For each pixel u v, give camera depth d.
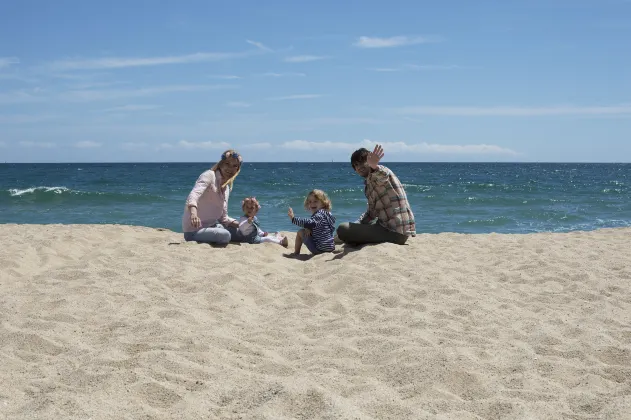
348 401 2.70
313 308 4.74
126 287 5.19
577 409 2.79
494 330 4.09
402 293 5.04
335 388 2.98
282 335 4.05
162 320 4.21
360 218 7.64
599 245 7.88
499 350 3.65
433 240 8.37
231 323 4.34
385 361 3.47
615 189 31.33
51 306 4.69
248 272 5.90
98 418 2.58
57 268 6.02
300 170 79.38
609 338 3.87
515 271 6.07
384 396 2.85
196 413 2.66
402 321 4.29
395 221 7.28
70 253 7.05
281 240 7.78
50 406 2.68
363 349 3.72
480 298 4.96
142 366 3.31
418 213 17.89
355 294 5.08
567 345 3.77
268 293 5.22
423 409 2.79
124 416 2.62
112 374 3.12
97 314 4.46
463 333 4.00
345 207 19.88
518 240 8.46
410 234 7.41
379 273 5.63
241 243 7.62
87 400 2.77
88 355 3.53
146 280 5.41
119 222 14.95
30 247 7.12
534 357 3.51
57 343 3.82
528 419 2.59
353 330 4.07
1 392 2.98
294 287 5.46
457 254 7.07
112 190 28.72
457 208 19.44
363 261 6.24
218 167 7.54
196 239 7.40
